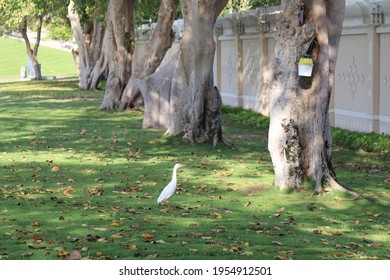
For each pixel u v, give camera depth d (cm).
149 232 1084
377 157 1944
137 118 2888
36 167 1692
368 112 2277
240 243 1034
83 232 1077
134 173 1634
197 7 1994
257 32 3070
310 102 1416
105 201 1331
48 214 1199
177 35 3703
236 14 3228
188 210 1278
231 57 3441
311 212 1311
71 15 4891
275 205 1350
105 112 3125
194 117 2067
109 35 3272
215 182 1545
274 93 1429
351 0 2288
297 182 1428
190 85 2066
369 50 2256
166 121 2492
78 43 4916
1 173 1612
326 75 1421
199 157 1884
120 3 3189
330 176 1428
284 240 1075
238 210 1302
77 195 1384
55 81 6078
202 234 1081
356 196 1399
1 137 2292
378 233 1165
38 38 6481
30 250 972
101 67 4794
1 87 5284
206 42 2012
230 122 2880
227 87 3531
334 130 2319
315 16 1395
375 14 2184
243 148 2072
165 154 1925
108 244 1006
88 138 2247
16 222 1141
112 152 1956
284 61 1413
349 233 1154
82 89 4894
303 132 1423
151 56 3033
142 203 1324
